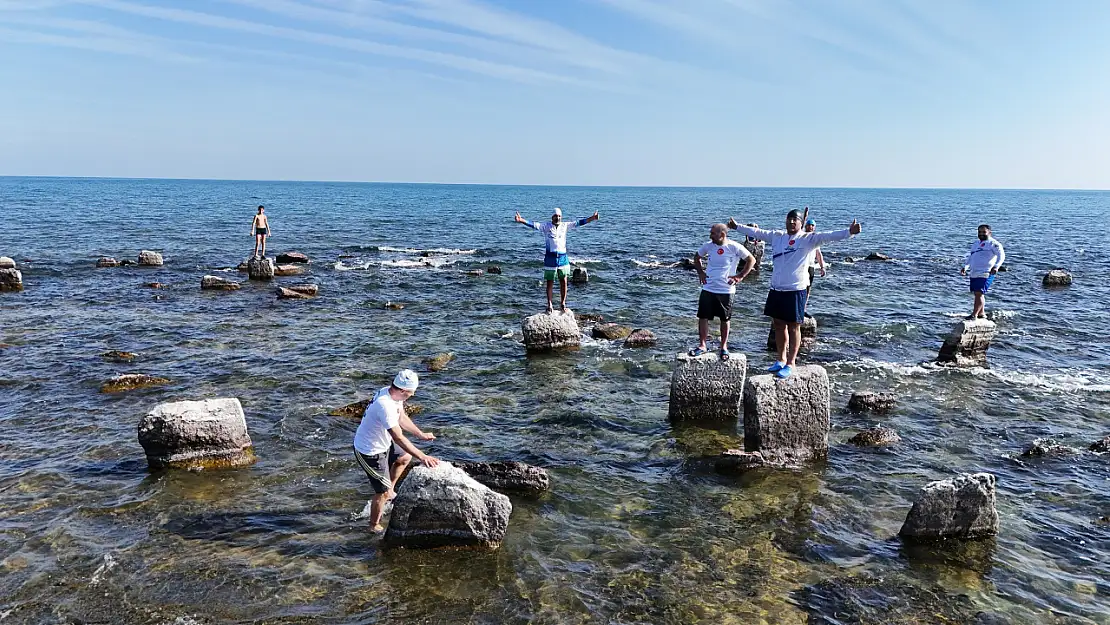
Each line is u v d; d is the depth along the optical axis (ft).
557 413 39.42
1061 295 81.71
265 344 54.70
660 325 63.72
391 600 22.11
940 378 46.85
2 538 25.13
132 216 204.03
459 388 43.96
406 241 148.46
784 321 33.14
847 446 35.01
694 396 37.99
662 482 31.01
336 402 40.78
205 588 22.52
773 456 32.45
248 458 32.04
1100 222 239.50
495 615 21.47
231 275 91.86
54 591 22.20
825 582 23.52
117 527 26.14
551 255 53.83
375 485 25.80
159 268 96.73
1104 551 25.63
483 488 24.90
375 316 66.59
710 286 37.45
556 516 27.78
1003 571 24.25
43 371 45.78
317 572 23.54
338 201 374.22
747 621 21.42
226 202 318.24
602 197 555.28
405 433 36.17
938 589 23.16
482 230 183.21
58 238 132.98
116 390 41.91
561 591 22.79
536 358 51.08
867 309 72.23
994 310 71.20
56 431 35.40
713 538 26.23
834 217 262.88
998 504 29.01
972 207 385.50
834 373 48.03
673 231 180.24
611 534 26.45
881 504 29.01
